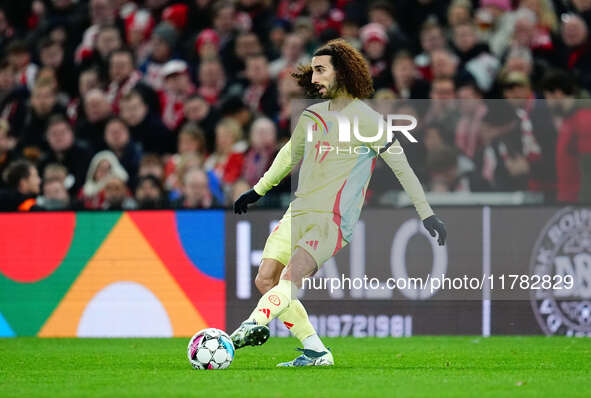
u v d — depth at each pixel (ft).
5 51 154.40
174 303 98.53
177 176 120.78
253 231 97.81
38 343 92.58
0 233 100.12
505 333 96.94
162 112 136.67
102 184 124.06
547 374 62.49
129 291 99.04
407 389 52.60
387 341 92.99
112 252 99.30
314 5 148.87
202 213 98.53
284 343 92.43
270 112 134.82
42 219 99.96
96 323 99.04
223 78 141.69
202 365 62.95
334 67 60.23
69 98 150.41
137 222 99.19
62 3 162.71
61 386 55.01
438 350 83.92
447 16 147.02
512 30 138.92
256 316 59.47
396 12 147.64
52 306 99.55
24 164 107.86
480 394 50.60
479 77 133.69
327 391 51.24
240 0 149.28
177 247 98.68
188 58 147.13
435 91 118.62
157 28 146.61
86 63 149.18
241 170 123.24
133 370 65.31
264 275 62.64
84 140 132.16
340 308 97.40
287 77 129.80
